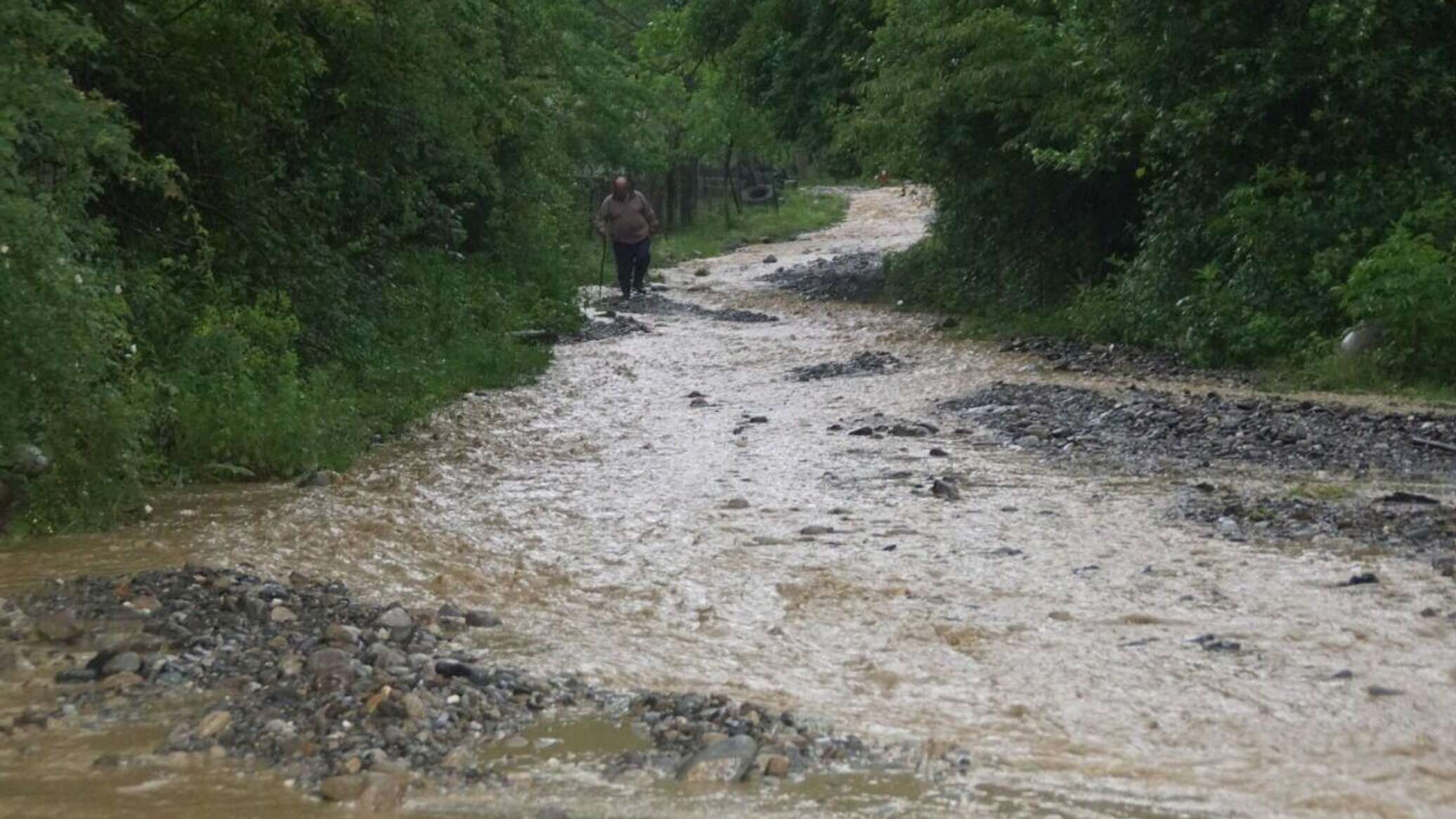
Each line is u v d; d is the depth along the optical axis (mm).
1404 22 16688
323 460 11594
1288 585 7582
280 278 14914
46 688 6191
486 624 7211
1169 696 5996
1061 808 4906
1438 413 12797
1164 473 10859
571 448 12844
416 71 16266
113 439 9391
